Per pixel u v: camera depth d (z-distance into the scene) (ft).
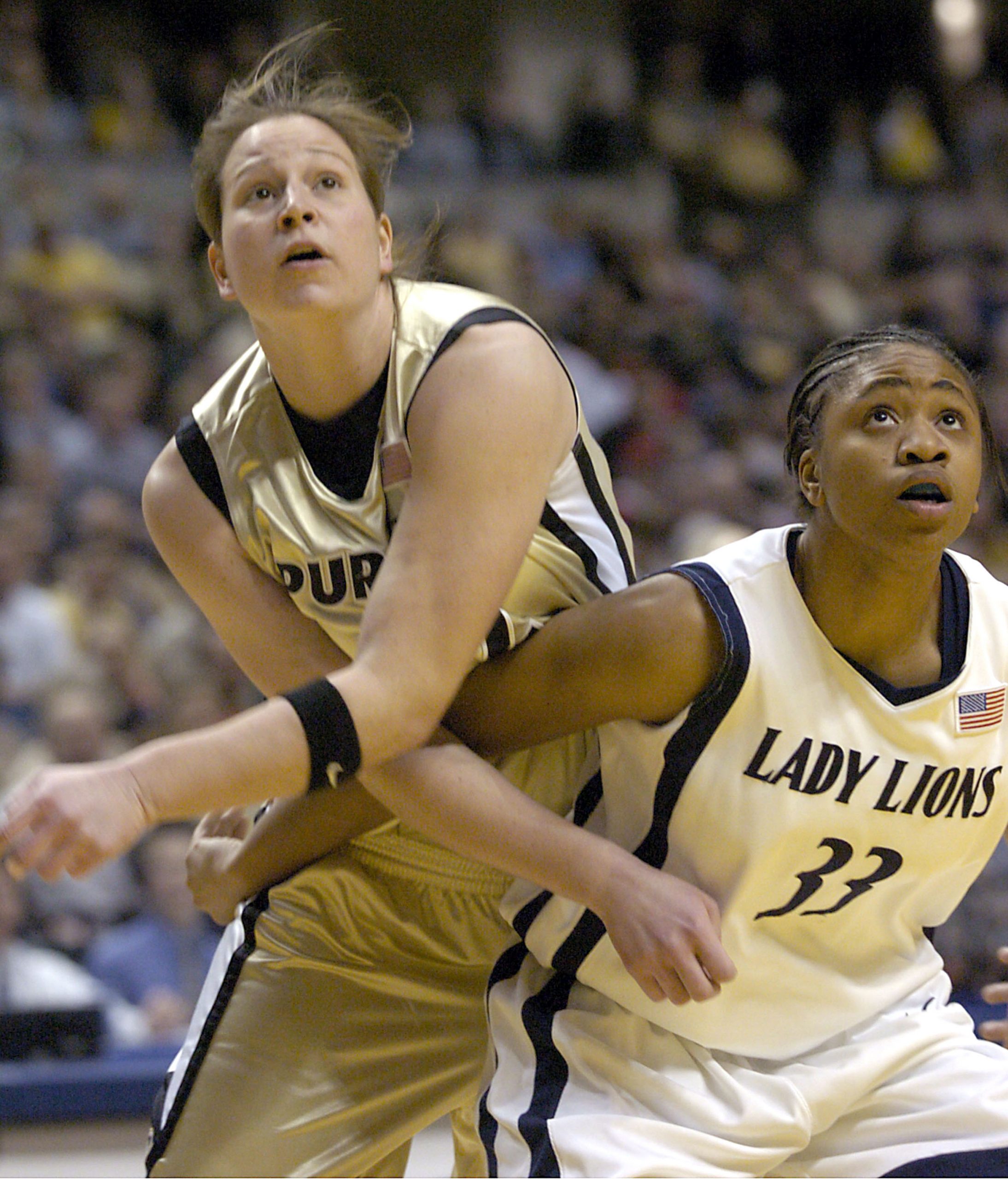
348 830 22.03
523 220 95.40
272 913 22.91
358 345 19.63
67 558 62.44
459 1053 22.79
